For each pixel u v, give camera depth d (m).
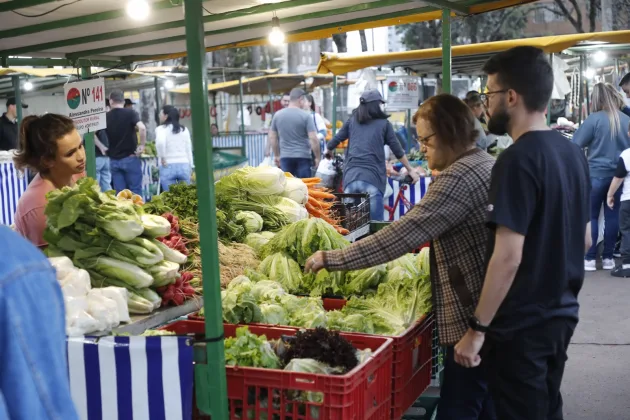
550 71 2.65
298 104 10.27
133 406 2.49
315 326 3.25
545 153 2.55
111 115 10.95
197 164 2.42
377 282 3.88
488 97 2.73
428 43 28.19
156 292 3.21
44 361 1.33
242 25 5.44
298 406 2.54
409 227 3.01
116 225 3.03
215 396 2.47
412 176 8.64
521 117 2.67
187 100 21.77
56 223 3.07
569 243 2.65
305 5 4.75
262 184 5.14
